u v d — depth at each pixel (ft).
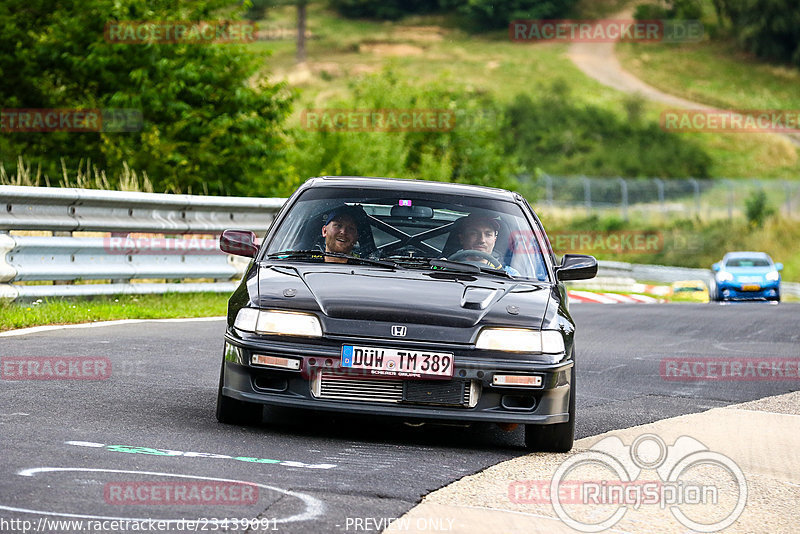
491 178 401.29
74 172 231.50
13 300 119.55
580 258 79.00
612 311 190.29
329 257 74.69
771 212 590.55
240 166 239.50
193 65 236.43
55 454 56.03
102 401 73.20
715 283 311.68
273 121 248.32
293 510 48.75
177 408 73.05
